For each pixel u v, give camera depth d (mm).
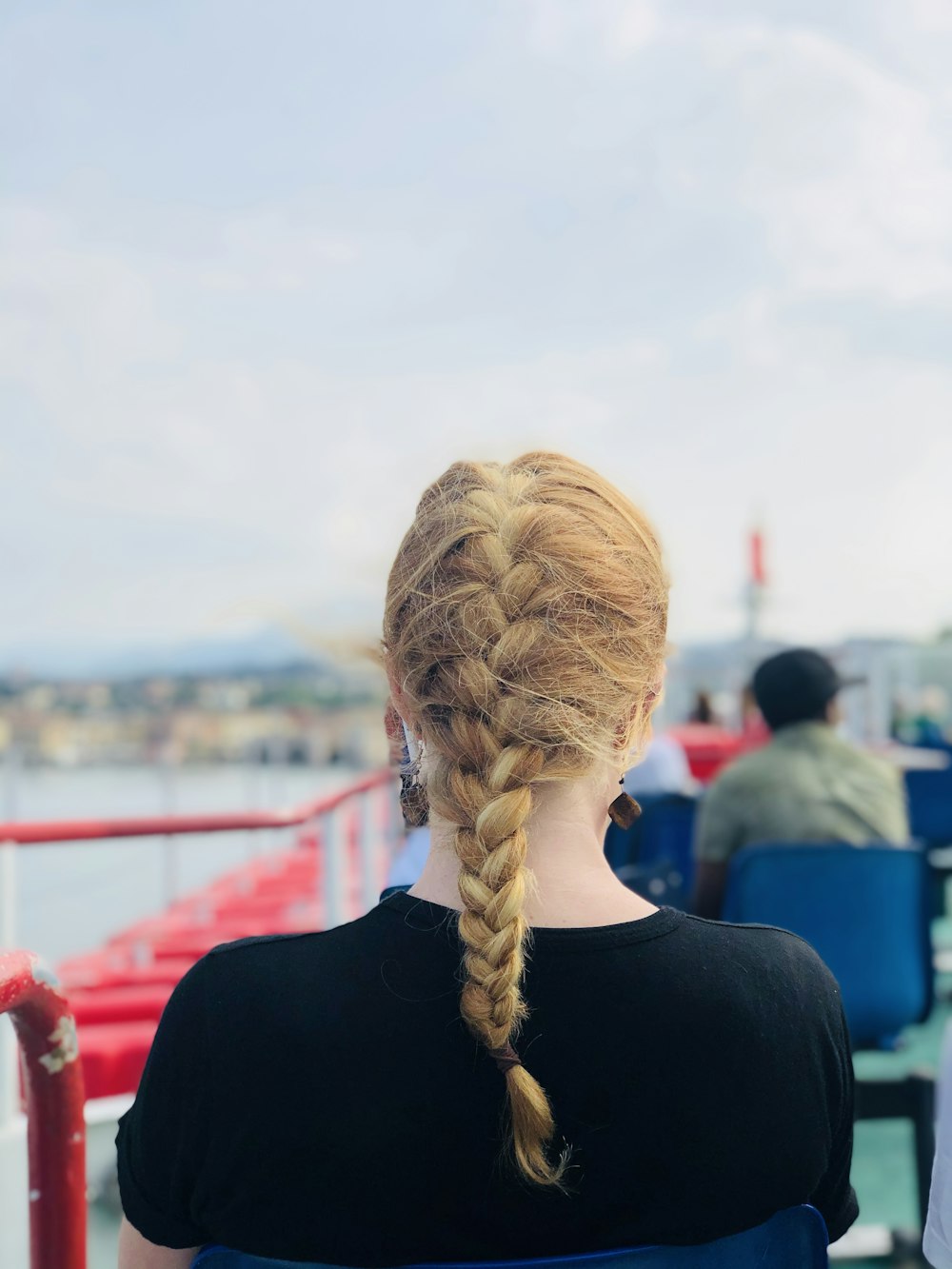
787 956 745
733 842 2676
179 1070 678
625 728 757
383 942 699
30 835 2254
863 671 7125
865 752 2725
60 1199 921
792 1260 717
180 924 4316
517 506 756
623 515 779
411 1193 655
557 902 720
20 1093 2170
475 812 692
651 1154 673
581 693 713
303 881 5512
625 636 735
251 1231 668
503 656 710
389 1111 654
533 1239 668
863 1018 2408
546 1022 675
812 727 2693
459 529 750
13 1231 2057
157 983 3217
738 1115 687
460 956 687
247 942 715
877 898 2371
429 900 723
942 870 4480
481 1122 657
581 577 728
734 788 2676
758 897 2361
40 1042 911
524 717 704
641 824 2785
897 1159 2723
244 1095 659
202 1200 680
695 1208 681
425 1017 671
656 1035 680
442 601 732
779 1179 702
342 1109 654
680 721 7301
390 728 840
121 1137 741
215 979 690
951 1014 3826
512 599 722
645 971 695
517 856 676
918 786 4855
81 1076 939
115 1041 2521
